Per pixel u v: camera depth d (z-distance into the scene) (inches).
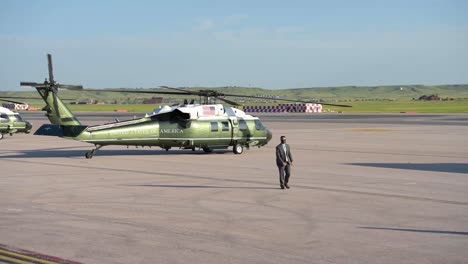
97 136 1188.5
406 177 906.7
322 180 868.0
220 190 767.7
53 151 1403.8
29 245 466.0
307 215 595.2
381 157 1235.2
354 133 2105.1
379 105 7367.1
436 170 1002.1
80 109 6466.5
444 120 3216.0
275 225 546.0
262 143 1370.6
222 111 1322.6
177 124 1266.0
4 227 533.6
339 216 590.2
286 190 767.1
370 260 426.6
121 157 1243.8
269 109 5457.7
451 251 452.8
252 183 835.4
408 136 1939.0
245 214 600.1
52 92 1144.8
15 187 792.9
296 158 1212.5
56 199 693.3
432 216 590.9
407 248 461.4
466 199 696.4
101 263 414.3
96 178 890.7
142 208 633.6
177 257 431.2
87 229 526.0
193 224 549.3
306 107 5270.7
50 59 1131.9
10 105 6712.6
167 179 879.7
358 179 880.3
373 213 606.5
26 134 2112.5
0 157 1246.9
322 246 466.3
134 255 436.5
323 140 1760.6
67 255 435.5
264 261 422.0
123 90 1140.5
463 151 1384.1
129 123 1226.0
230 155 1302.9
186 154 1325.0
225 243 474.9
